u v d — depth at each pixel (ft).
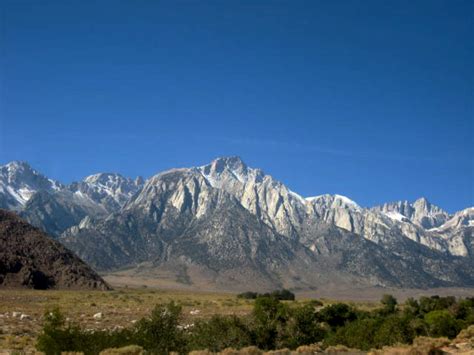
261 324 173.58
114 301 408.87
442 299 338.34
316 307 386.32
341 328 185.98
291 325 177.88
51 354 134.82
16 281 570.87
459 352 144.56
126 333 145.07
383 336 170.30
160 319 150.10
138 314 289.12
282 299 551.18
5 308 295.89
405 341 168.66
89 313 285.43
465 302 304.91
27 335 188.34
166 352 139.03
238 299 505.66
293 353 155.63
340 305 238.89
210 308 364.99
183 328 192.75
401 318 180.86
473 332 179.93
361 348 170.60
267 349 164.96
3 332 189.67
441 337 176.14
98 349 137.08
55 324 139.95
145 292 646.33
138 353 132.36
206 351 143.54
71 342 137.59
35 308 309.63
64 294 492.54
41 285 594.65
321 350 162.61
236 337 162.50
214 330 162.30
